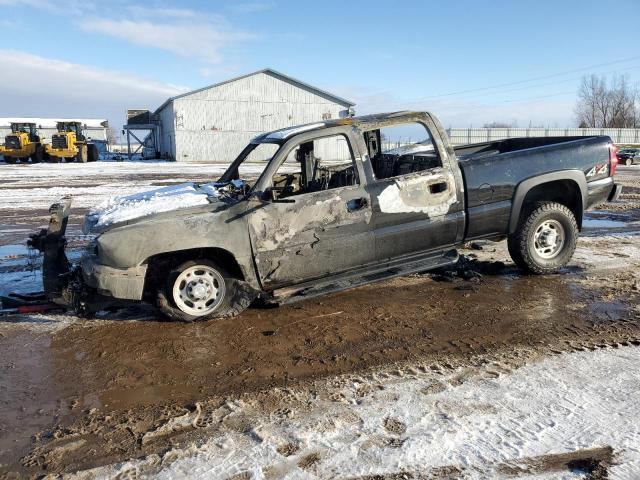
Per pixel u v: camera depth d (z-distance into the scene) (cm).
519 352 431
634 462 284
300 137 527
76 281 514
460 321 506
